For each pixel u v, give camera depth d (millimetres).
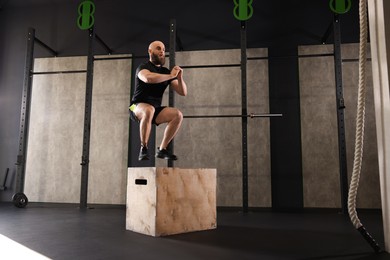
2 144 4254
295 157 3719
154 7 4277
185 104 3979
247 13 3570
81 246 1760
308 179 3668
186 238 1989
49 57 4367
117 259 1502
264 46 3986
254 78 3910
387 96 1585
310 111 3770
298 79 3844
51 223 2561
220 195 3775
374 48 1733
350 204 1628
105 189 3955
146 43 4223
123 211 3373
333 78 3795
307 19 3967
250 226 2461
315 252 1641
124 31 4285
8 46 4484
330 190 3623
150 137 3975
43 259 1499
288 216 3059
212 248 1728
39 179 4082
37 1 4508
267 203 3680
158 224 2045
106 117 4094
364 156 3607
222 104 3918
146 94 2391
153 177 2082
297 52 3922
